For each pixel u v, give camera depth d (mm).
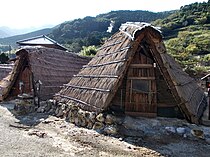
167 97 10500
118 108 10633
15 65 16078
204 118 10602
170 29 59781
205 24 58688
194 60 33250
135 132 8898
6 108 14211
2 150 7348
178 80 10258
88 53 33531
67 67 18438
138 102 10461
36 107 13305
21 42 31875
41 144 7914
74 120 10398
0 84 18656
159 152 7297
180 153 7273
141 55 10648
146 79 10484
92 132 9109
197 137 8523
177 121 9812
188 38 47969
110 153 7191
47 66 16359
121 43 11211
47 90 14711
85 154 7102
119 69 9742
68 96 12008
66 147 7664
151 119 10039
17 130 9539
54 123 10469
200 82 18000
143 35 9680
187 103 9594
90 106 9930
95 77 11234
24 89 16469
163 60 9719
